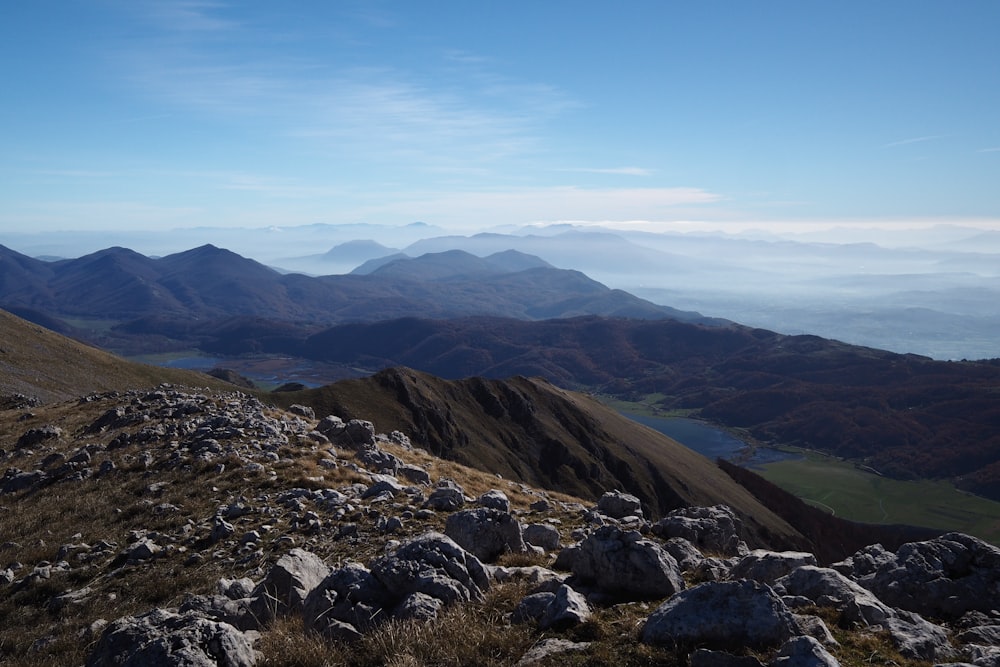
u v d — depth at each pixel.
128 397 48.91
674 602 9.72
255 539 19.45
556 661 9.08
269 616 11.73
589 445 190.00
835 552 150.88
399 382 180.38
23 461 33.16
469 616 10.67
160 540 20.30
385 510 21.53
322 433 36.06
